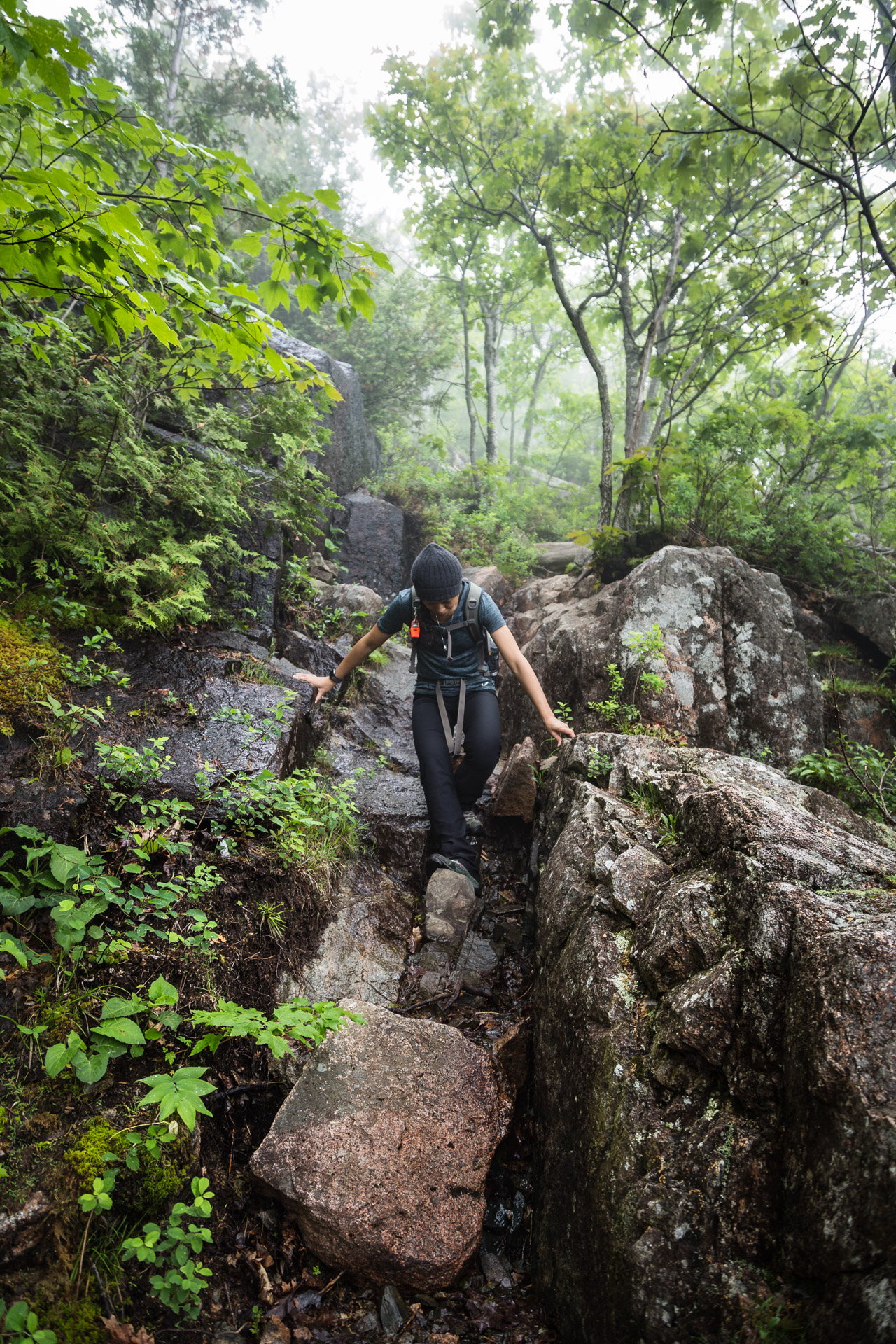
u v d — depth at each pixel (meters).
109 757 2.58
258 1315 1.72
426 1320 1.77
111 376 3.57
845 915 1.56
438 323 11.91
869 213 3.28
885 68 3.38
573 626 4.43
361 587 5.50
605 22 5.59
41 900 2.05
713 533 5.22
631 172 6.10
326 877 2.89
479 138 8.23
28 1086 1.82
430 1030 2.31
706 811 2.12
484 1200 1.97
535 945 2.85
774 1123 1.44
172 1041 2.10
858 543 5.80
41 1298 1.48
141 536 3.61
